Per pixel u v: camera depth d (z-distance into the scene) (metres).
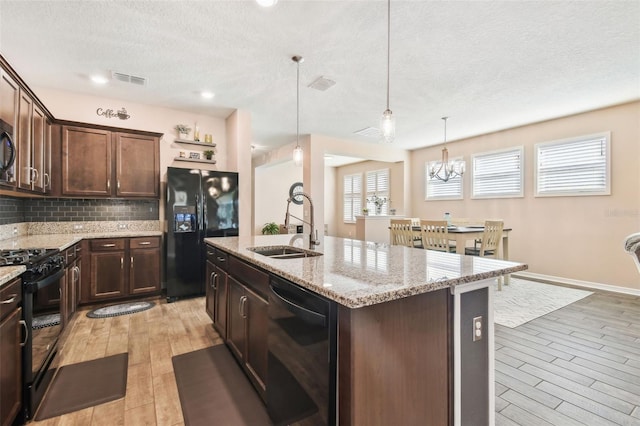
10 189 2.40
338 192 9.94
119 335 2.81
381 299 1.06
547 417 1.71
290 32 2.55
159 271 3.93
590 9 2.25
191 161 4.53
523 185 5.20
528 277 5.08
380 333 1.14
